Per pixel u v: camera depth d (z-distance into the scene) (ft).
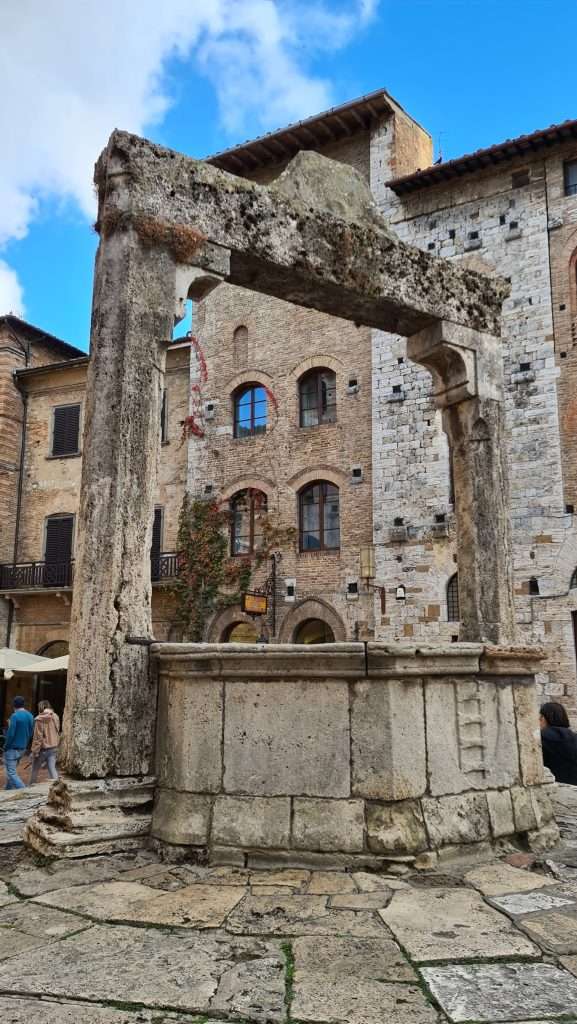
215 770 19.47
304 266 25.71
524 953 13.38
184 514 89.20
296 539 82.38
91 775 20.17
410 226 78.02
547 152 71.97
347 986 12.12
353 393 81.46
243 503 87.45
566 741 29.04
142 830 19.90
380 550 75.92
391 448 76.79
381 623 74.74
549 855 20.26
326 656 19.20
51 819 19.94
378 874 18.02
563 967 12.86
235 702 19.74
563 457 67.31
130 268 22.93
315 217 26.37
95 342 22.95
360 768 18.93
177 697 20.40
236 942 13.93
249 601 77.82
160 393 22.95
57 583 97.40
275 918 15.15
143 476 22.20
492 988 12.05
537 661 22.93
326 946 13.70
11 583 98.99
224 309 91.86
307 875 17.89
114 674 20.76
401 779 18.84
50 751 53.98
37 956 13.34
